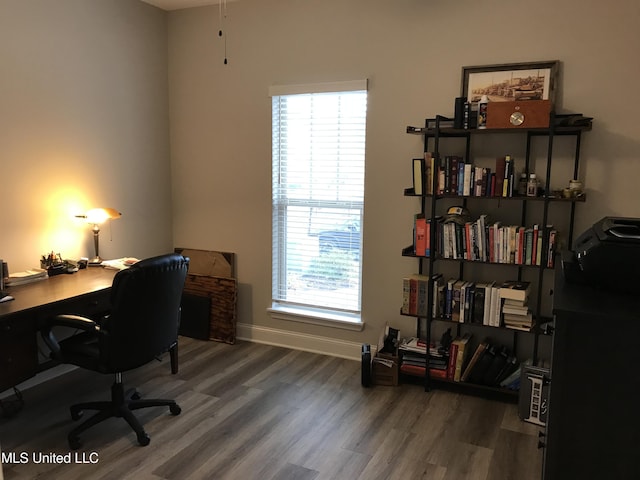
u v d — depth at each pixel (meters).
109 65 3.61
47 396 3.09
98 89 3.54
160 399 2.91
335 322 3.77
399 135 3.41
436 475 2.32
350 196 3.67
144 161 4.00
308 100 3.71
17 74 2.98
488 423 2.79
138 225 4.00
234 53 3.89
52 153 3.24
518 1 2.99
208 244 4.23
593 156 2.93
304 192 3.84
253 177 3.97
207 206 4.18
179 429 2.71
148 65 3.97
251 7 3.78
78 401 3.02
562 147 2.99
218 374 3.43
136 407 2.75
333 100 3.63
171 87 4.18
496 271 3.24
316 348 3.88
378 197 3.53
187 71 4.09
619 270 1.45
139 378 3.35
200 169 4.17
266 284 4.04
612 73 2.84
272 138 3.85
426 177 3.07
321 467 2.37
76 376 3.39
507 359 3.04
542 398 2.74
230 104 3.97
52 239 3.29
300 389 3.21
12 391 3.06
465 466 2.39
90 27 3.44
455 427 2.75
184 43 4.07
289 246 3.96
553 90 2.94
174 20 4.08
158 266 2.46
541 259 2.81
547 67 2.95
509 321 2.95
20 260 3.09
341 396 3.11
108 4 3.56
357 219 3.67
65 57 3.28
